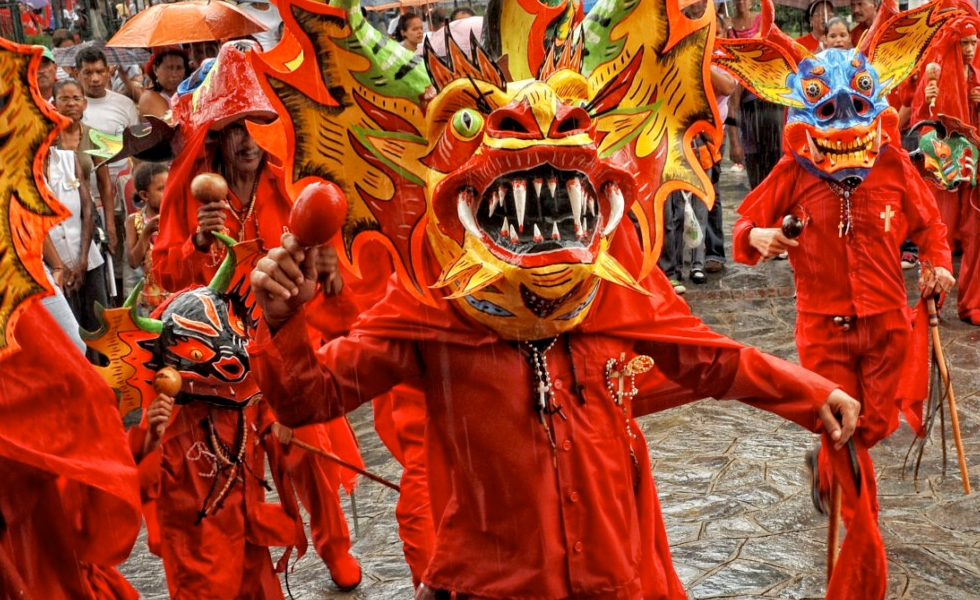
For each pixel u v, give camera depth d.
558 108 2.91
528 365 3.22
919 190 5.40
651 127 3.39
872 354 5.38
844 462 3.64
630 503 3.35
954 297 9.69
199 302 4.14
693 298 10.09
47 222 2.97
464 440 3.24
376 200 3.15
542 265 2.93
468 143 3.00
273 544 4.36
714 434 6.87
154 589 5.46
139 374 4.06
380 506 6.20
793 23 13.38
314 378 3.06
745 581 5.04
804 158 5.30
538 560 3.21
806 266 5.43
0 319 2.88
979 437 6.61
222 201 5.09
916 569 5.07
